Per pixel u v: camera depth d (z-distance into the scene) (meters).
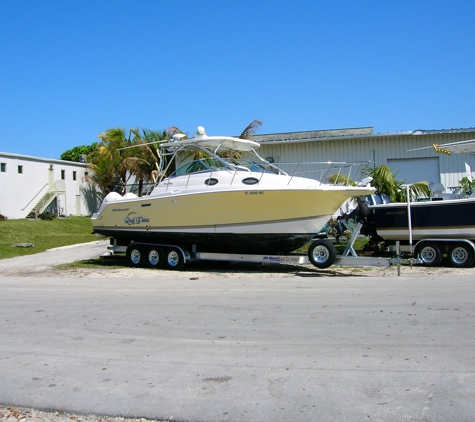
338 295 8.99
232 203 12.65
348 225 12.80
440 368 5.07
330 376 5.03
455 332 6.25
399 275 11.20
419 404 4.31
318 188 11.68
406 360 5.35
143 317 7.92
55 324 7.71
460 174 21.22
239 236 12.88
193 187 13.70
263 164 13.97
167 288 10.76
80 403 4.74
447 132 21.11
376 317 7.18
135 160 32.00
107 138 40.12
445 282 9.89
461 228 12.43
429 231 12.93
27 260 18.75
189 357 5.83
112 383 5.16
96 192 45.06
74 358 6.00
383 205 13.64
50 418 4.48
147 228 14.48
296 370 5.24
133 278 12.73
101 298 9.83
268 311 7.93
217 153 15.36
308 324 7.00
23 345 6.62
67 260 18.02
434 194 17.52
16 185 36.47
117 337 6.82
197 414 4.39
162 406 4.59
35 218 36.50
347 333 6.46
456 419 4.03
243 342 6.30
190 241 13.77
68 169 41.88
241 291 9.93
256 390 4.80
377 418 4.12
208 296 9.52
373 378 4.91
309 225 12.14
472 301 7.93
